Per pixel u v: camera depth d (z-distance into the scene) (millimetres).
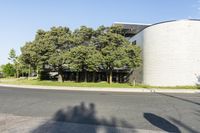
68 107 12203
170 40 34125
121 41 36344
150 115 10172
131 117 9672
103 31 38062
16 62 68062
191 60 33312
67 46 39000
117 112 10844
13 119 8867
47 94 19750
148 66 36875
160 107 12648
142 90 27016
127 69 41438
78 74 45406
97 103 13945
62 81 41781
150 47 36531
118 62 33906
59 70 41125
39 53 38062
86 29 37906
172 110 11648
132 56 35875
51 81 42375
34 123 8203
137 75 41500
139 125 8234
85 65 36344
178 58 33594
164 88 29828
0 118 9062
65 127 7652
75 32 39719
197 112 11117
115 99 16438
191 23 33562
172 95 20984
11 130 7207
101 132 7098
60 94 19984
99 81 44844
